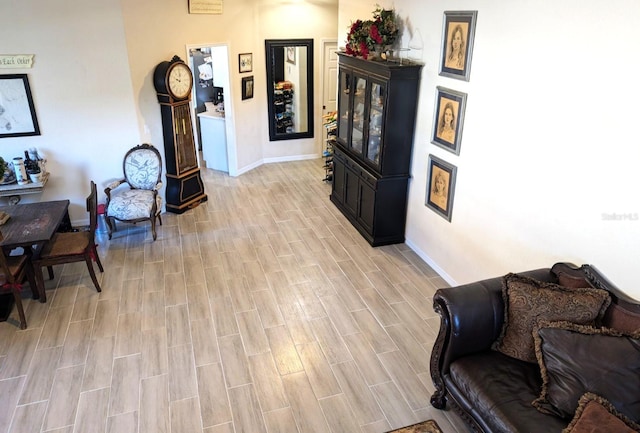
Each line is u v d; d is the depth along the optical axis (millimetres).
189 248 4977
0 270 3461
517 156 3238
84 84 4973
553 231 3012
